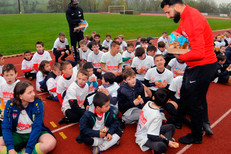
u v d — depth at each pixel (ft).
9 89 11.66
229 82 18.65
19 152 8.66
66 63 12.90
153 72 13.84
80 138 10.05
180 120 11.69
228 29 72.08
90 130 9.34
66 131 11.73
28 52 19.83
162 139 9.12
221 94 16.75
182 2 8.45
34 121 9.01
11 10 229.66
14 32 58.18
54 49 25.17
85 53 22.35
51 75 15.37
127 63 21.26
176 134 11.32
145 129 9.64
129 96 11.36
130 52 20.83
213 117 13.10
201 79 8.79
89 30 63.52
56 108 14.51
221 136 11.14
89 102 12.85
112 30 63.98
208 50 8.59
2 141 9.02
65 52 25.11
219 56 18.62
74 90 11.65
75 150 10.11
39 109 9.12
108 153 9.80
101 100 8.84
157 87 14.32
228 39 34.65
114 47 16.37
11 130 8.89
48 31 60.64
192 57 8.01
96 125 9.77
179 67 15.90
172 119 11.93
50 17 118.11
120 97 11.62
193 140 10.30
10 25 76.28
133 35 54.24
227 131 11.60
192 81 8.96
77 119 12.28
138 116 11.45
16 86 8.47
